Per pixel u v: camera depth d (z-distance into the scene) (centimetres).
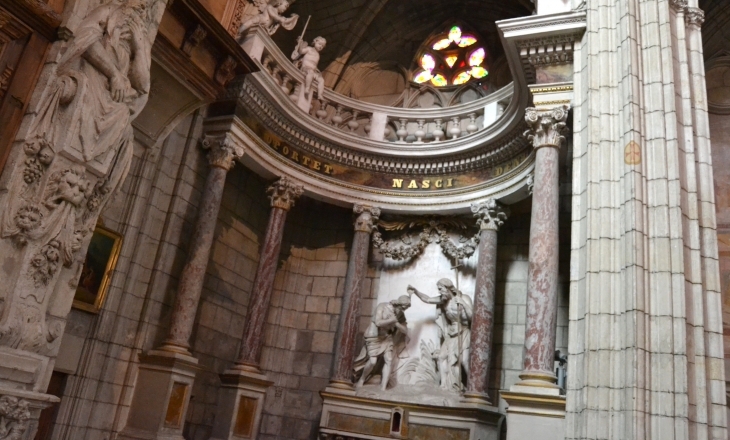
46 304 548
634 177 786
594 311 767
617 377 725
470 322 1283
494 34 1628
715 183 1160
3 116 517
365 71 1702
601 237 795
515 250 1350
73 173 563
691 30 910
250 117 1270
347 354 1307
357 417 1227
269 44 1290
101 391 1012
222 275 1309
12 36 525
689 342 727
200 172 1236
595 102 874
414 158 1407
